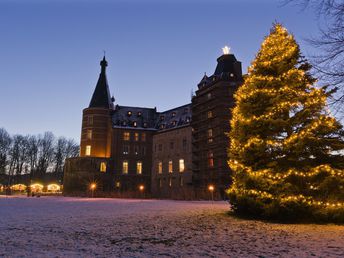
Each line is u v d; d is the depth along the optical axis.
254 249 9.40
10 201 41.03
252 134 18.08
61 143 120.56
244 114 18.61
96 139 79.25
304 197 15.78
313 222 16.00
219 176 57.09
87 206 29.72
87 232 12.69
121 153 76.38
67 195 71.75
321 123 15.98
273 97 17.83
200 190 56.03
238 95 19.45
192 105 69.75
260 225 15.03
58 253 8.69
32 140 114.38
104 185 72.81
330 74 8.97
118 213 21.38
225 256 8.44
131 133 78.50
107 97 86.50
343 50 8.62
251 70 19.50
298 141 16.27
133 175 76.00
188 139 68.69
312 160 16.77
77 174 72.38
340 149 16.23
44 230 13.16
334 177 15.31
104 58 89.38
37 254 8.54
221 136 58.44
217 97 60.72
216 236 11.84
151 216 19.20
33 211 23.16
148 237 11.55
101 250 9.17
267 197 16.34
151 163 78.31
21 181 111.50
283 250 9.21
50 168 117.75
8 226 14.37
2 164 105.69
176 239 11.16
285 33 19.00
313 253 8.72
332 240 10.84
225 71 62.72
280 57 18.28
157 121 83.25
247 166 17.95
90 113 81.00
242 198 17.77
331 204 15.33
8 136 109.56
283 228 14.02
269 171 16.64
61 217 18.59
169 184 70.88
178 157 70.31
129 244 10.16
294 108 17.56
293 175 16.42
